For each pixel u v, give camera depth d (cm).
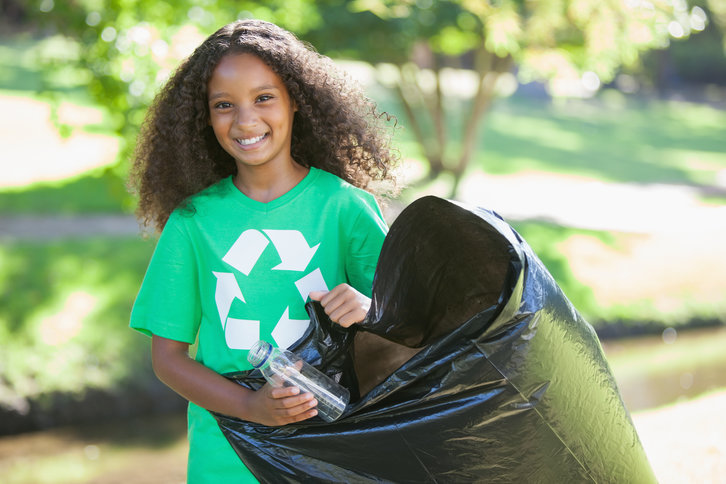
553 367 199
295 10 848
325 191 213
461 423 198
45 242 1011
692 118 3347
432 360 195
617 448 217
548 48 1217
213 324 210
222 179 226
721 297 1171
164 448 709
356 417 199
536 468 204
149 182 229
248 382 205
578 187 1809
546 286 198
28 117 1900
